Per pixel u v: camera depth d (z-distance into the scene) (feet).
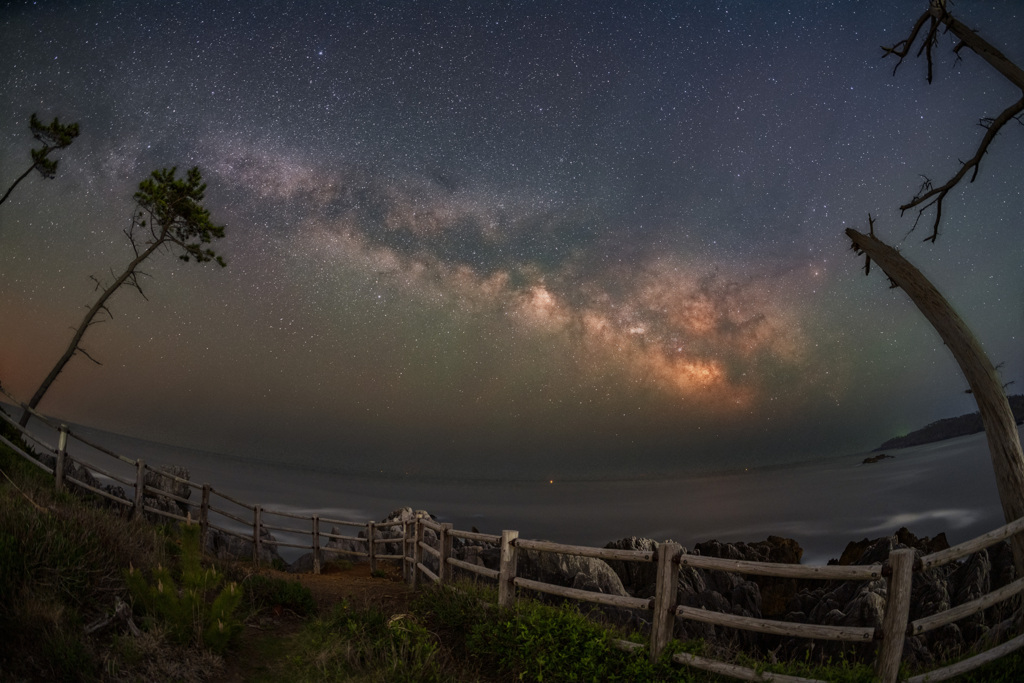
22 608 18.15
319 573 51.78
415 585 38.09
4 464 40.65
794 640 49.98
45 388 51.08
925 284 32.09
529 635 23.22
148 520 44.73
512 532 26.76
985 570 45.91
